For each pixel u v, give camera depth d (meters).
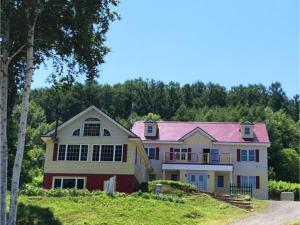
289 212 29.66
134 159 37.16
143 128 52.31
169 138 50.03
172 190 35.16
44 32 21.53
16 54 21.75
